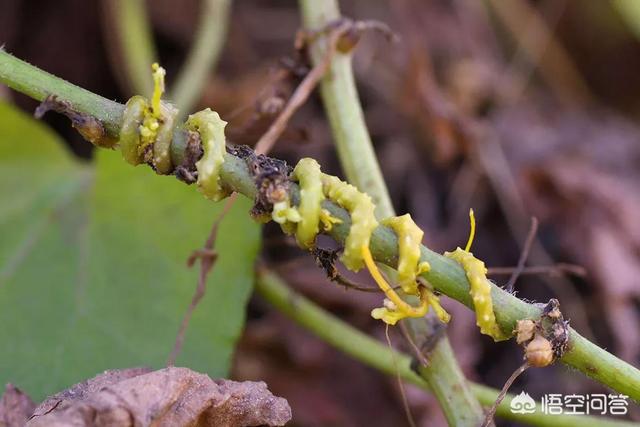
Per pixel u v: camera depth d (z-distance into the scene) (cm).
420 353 15
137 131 14
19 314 16
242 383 14
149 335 16
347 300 19
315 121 20
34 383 16
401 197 20
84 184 17
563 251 19
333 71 17
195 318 16
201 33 19
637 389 14
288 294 17
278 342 19
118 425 13
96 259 17
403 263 13
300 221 13
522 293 19
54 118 20
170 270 16
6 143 17
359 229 13
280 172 13
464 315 19
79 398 14
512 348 19
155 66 14
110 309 16
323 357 19
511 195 20
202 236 16
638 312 19
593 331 19
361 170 16
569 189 20
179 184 17
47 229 17
